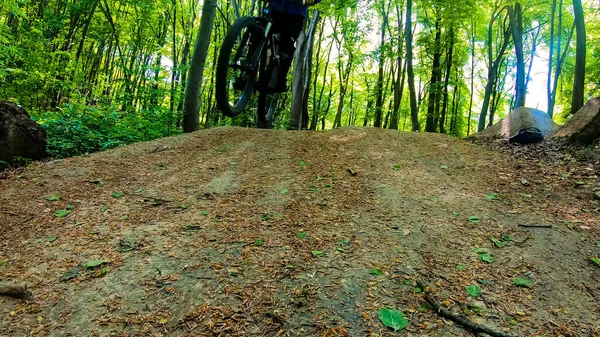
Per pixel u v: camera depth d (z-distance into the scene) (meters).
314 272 3.17
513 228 3.96
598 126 6.24
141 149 7.05
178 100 10.12
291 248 3.57
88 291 2.98
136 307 2.78
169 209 4.56
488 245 3.65
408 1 12.80
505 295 2.92
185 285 3.01
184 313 2.69
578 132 6.46
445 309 2.69
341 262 3.33
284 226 4.04
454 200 4.68
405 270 3.22
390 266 3.28
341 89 23.73
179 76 15.71
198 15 20.92
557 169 5.67
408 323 2.58
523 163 6.12
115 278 3.14
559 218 4.14
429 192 4.95
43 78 10.97
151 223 4.18
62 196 4.91
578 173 5.34
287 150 7.10
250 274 3.15
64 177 5.53
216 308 2.72
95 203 4.73
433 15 17.14
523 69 14.41
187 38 18.59
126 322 2.62
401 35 16.08
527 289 2.98
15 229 4.06
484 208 4.45
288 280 3.06
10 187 5.16
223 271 3.19
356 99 27.42
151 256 3.46
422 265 3.30
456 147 7.32
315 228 3.99
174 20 16.11
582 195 4.67
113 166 6.11
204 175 5.79
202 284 3.01
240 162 6.40
